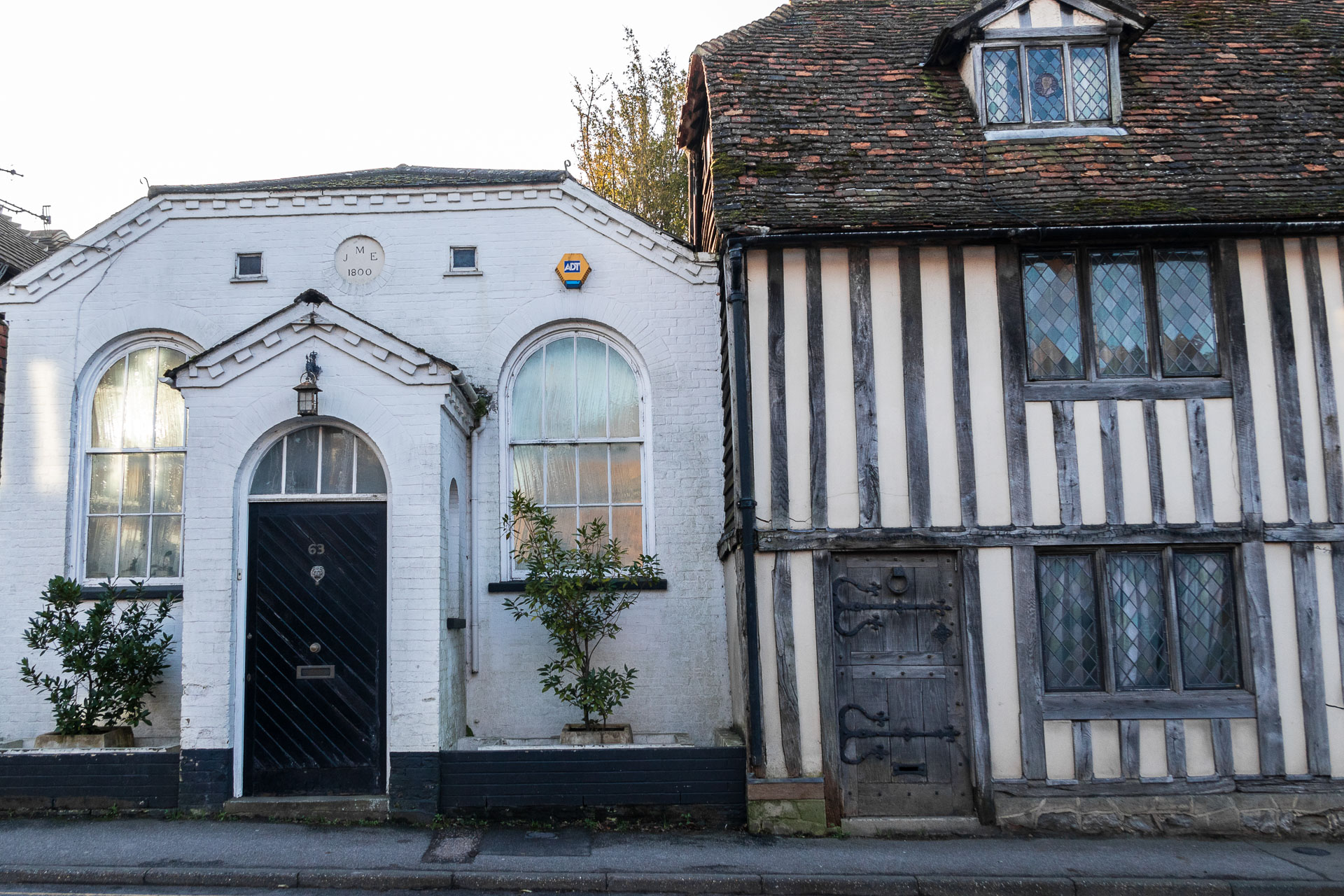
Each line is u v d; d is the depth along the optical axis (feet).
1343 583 23.80
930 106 28.78
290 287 28.02
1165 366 24.57
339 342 24.12
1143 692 23.68
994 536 23.88
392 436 23.90
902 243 24.70
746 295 24.72
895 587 24.21
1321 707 23.50
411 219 28.50
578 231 28.53
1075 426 24.26
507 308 28.19
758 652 23.61
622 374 28.53
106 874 19.61
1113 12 28.40
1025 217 24.41
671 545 27.22
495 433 27.63
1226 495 24.02
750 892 19.88
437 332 28.07
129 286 27.91
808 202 25.31
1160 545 23.94
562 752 23.81
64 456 27.07
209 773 23.15
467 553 27.02
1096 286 24.95
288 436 24.73
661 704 26.53
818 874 20.20
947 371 24.48
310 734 23.86
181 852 20.79
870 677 23.99
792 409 24.36
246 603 24.14
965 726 23.77
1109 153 27.04
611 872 20.22
